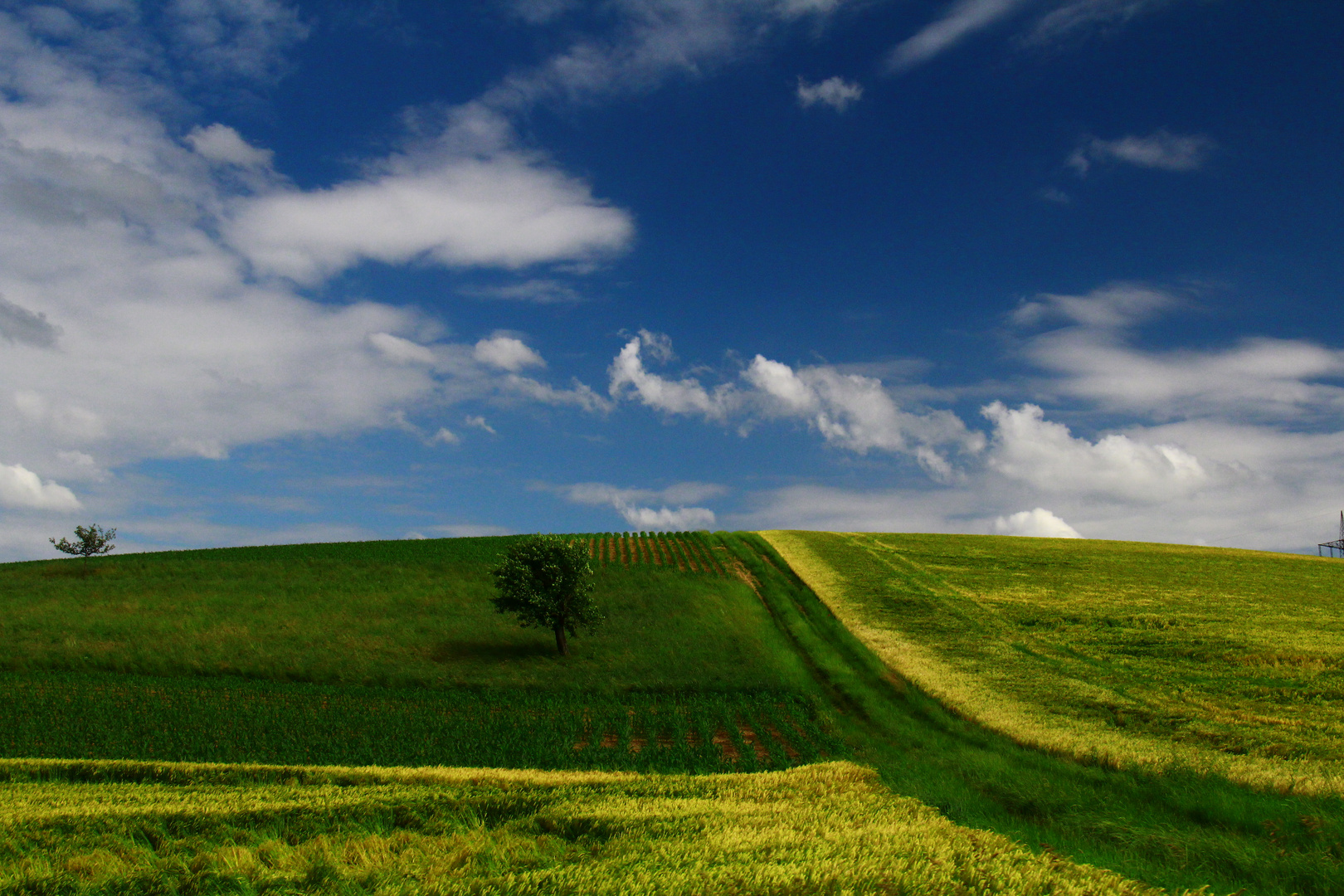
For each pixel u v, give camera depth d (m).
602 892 6.61
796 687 42.75
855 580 68.44
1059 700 36.22
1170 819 16.58
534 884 6.99
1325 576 71.12
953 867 7.44
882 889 6.73
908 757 29.53
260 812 11.48
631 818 10.45
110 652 49.44
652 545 89.00
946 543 91.00
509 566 52.78
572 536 95.81
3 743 33.12
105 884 8.38
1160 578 69.06
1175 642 47.19
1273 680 39.12
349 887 7.95
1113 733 30.73
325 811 11.56
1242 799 17.81
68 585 69.25
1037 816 17.11
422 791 13.85
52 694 40.78
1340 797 19.11
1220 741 29.33
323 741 33.41
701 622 57.50
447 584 69.69
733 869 7.19
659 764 30.23
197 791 14.78
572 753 31.81
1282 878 11.50
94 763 19.19
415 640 53.53
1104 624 52.28
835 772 18.11
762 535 94.94
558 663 48.88
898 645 48.06
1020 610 57.00
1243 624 51.66
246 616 59.03
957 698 37.06
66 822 11.04
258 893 8.05
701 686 43.69
